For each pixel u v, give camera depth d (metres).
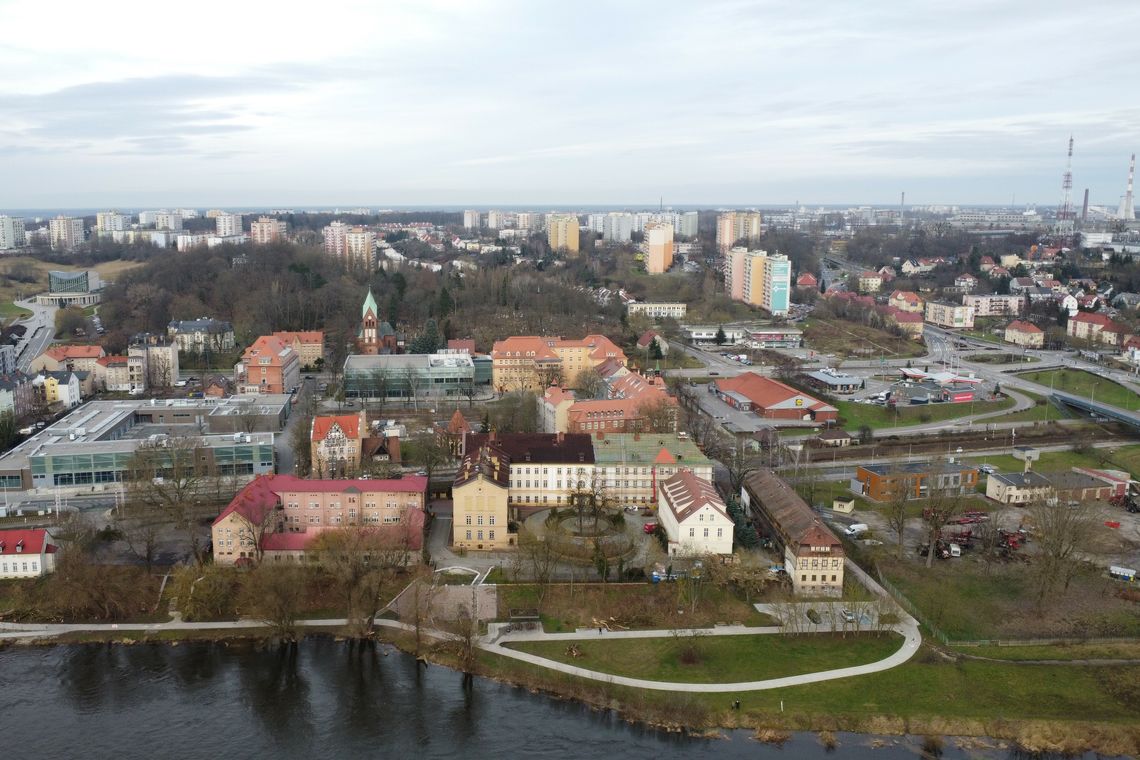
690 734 147.00
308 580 190.38
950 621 178.75
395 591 190.62
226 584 183.75
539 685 159.12
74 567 184.38
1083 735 145.62
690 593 186.50
